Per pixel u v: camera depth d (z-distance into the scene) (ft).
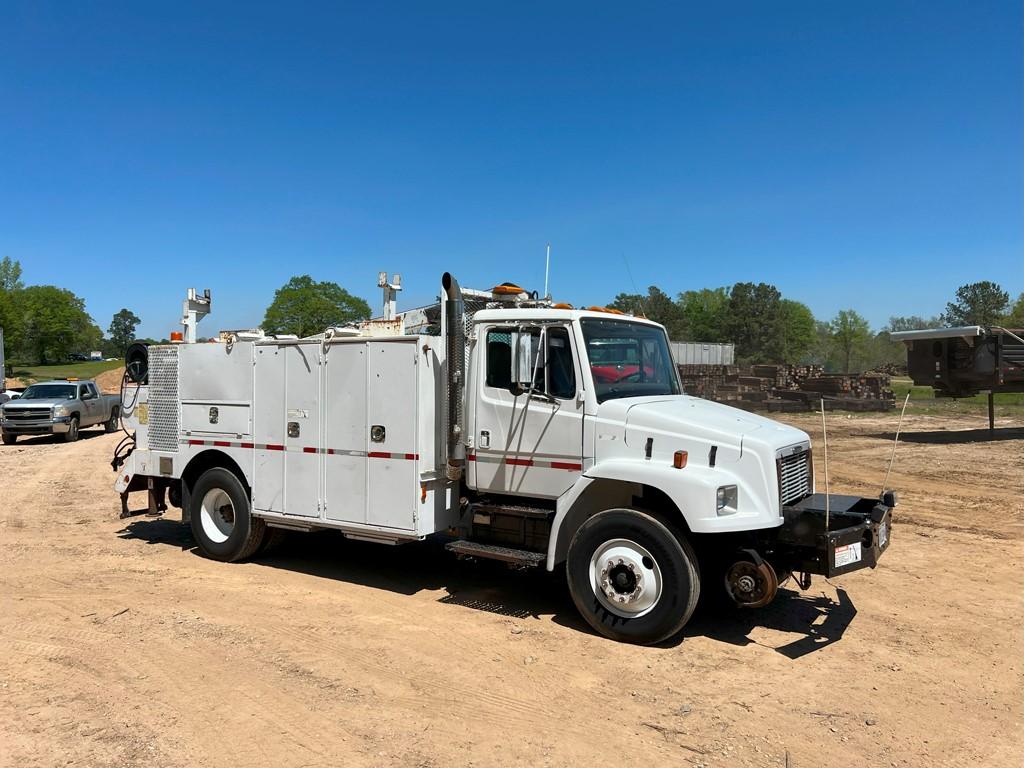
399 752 12.49
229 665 16.22
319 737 12.97
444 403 20.99
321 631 18.48
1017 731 13.48
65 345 350.84
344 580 23.24
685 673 15.98
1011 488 39.27
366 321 26.11
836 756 12.53
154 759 12.14
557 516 18.78
